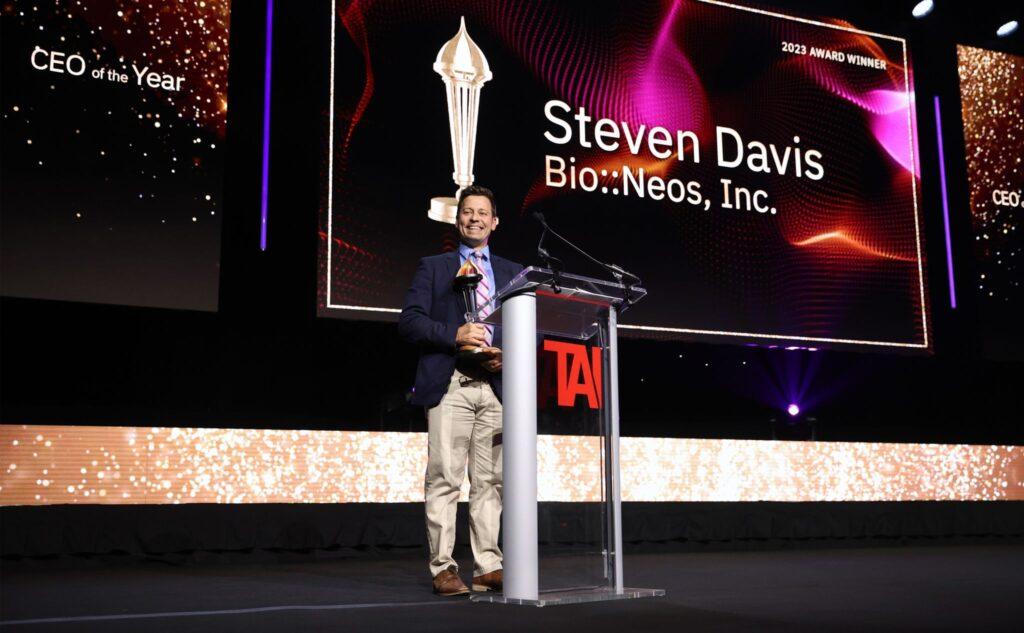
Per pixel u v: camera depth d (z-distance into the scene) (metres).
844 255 4.59
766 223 4.50
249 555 3.56
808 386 5.05
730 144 4.52
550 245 4.15
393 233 3.97
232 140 4.04
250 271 4.11
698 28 4.59
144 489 3.50
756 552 4.11
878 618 1.90
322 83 3.96
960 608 2.07
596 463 2.20
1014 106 5.17
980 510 4.70
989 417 5.29
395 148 4.03
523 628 1.73
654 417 4.89
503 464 2.12
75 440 3.43
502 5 4.29
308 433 3.74
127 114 3.71
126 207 3.66
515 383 2.10
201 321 4.11
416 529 3.80
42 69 3.60
